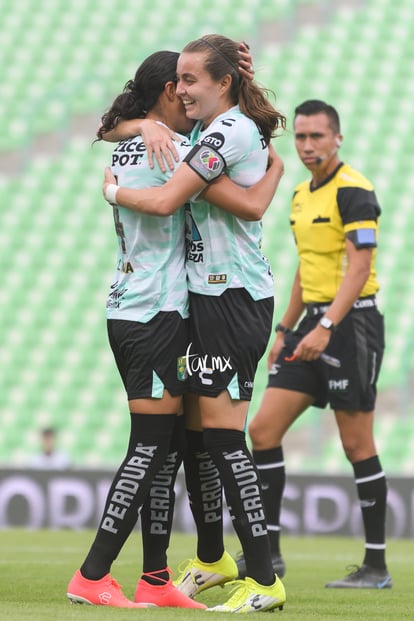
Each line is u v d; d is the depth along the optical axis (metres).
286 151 62.09
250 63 12.78
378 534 17.28
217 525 13.67
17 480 33.94
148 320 12.15
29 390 53.34
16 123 70.38
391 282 54.09
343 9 72.94
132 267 12.38
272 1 73.31
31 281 59.12
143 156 12.54
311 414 48.72
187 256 12.53
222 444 12.16
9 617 9.98
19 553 23.12
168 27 73.50
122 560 21.45
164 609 11.49
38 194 64.38
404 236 56.50
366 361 17.58
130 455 12.15
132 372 12.26
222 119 12.41
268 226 57.22
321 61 69.00
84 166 65.94
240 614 11.03
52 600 13.07
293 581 18.00
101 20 75.25
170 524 12.81
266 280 12.69
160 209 11.88
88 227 61.81
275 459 17.84
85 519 33.31
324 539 31.05
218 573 13.80
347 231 17.44
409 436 46.38
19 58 73.94
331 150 17.81
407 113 64.56
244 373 12.29
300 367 17.94
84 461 49.41
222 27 71.06
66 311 57.22
